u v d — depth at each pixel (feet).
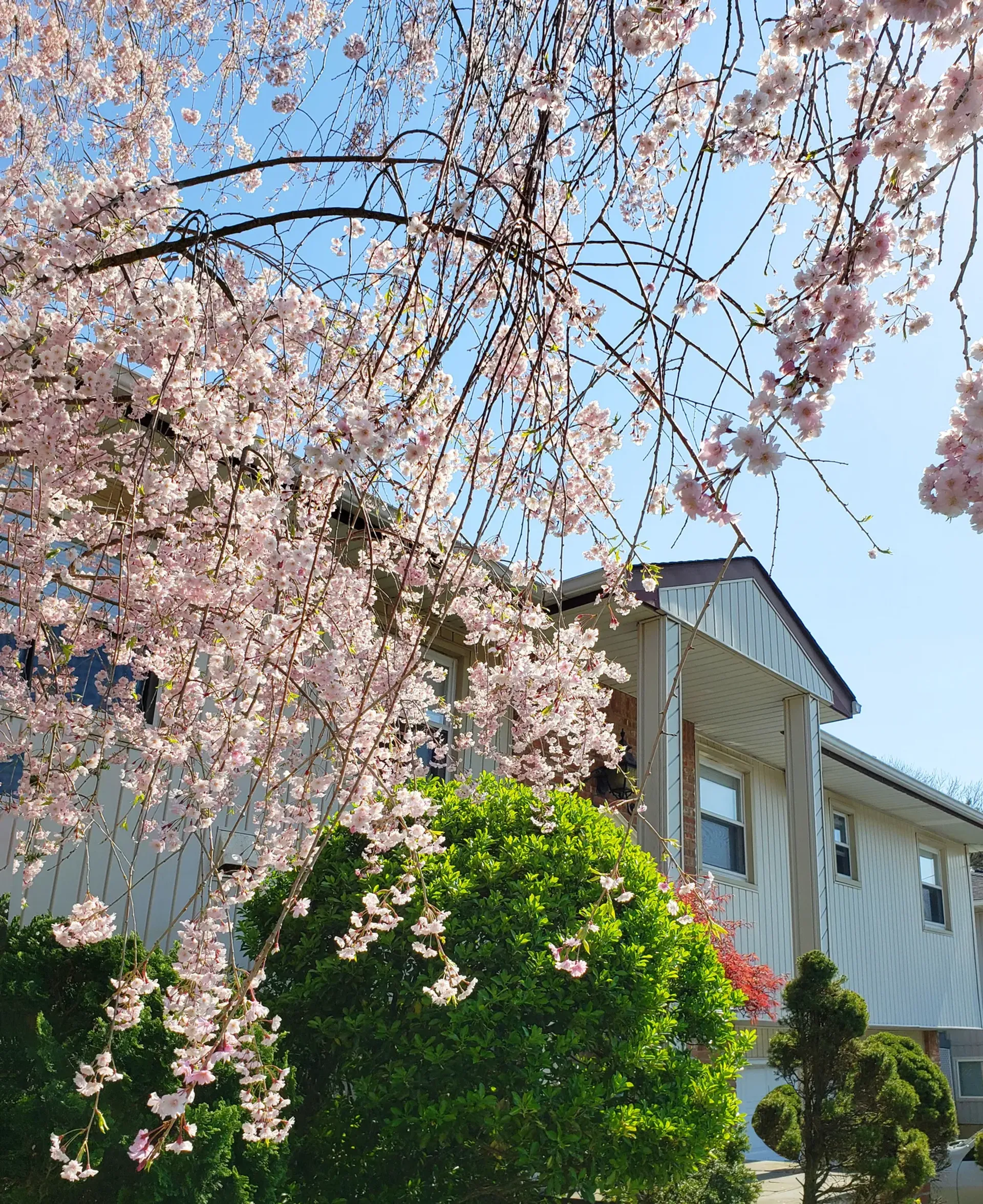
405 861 12.34
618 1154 12.32
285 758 11.19
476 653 12.03
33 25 12.02
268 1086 10.20
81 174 11.86
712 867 35.99
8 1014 10.18
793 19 7.07
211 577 9.06
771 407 5.59
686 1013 14.78
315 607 8.64
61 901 15.21
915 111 6.18
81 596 12.64
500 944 13.09
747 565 28.45
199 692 10.34
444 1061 12.21
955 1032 56.34
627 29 7.75
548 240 7.88
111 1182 9.11
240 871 9.60
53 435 9.03
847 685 33.30
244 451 9.94
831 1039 21.15
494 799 15.43
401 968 13.44
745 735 37.06
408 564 7.52
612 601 12.03
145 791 9.61
